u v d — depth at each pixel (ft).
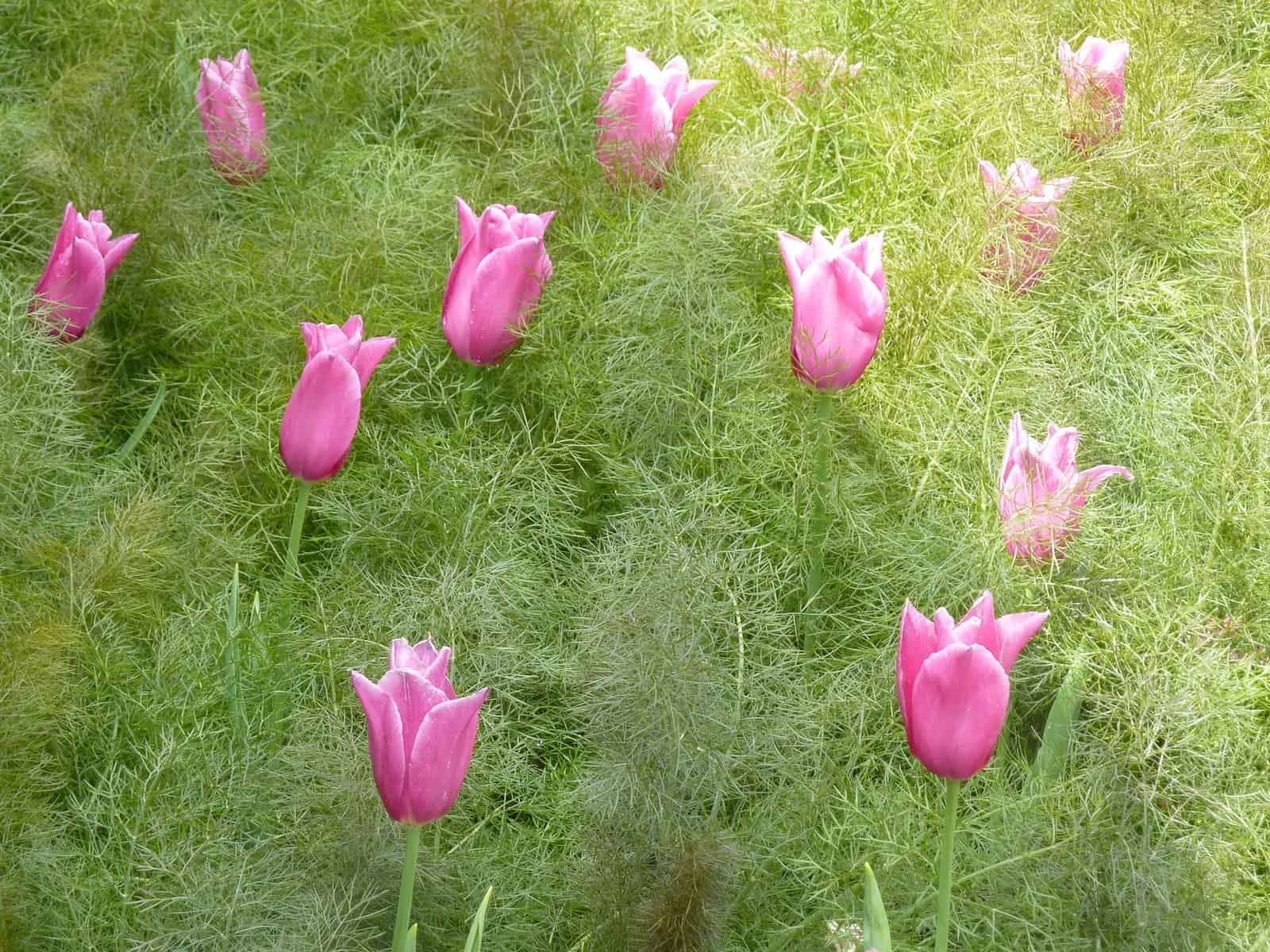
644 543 2.93
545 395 3.22
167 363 3.39
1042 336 3.28
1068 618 2.89
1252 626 2.93
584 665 2.80
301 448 2.77
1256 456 2.98
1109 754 2.70
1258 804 2.70
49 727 2.70
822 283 2.81
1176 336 3.34
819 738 2.72
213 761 2.67
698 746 2.67
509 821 2.76
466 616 2.85
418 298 3.37
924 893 2.57
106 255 3.14
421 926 2.60
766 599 2.92
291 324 3.25
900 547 2.94
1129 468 3.15
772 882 2.63
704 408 3.12
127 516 2.88
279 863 2.59
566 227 3.42
